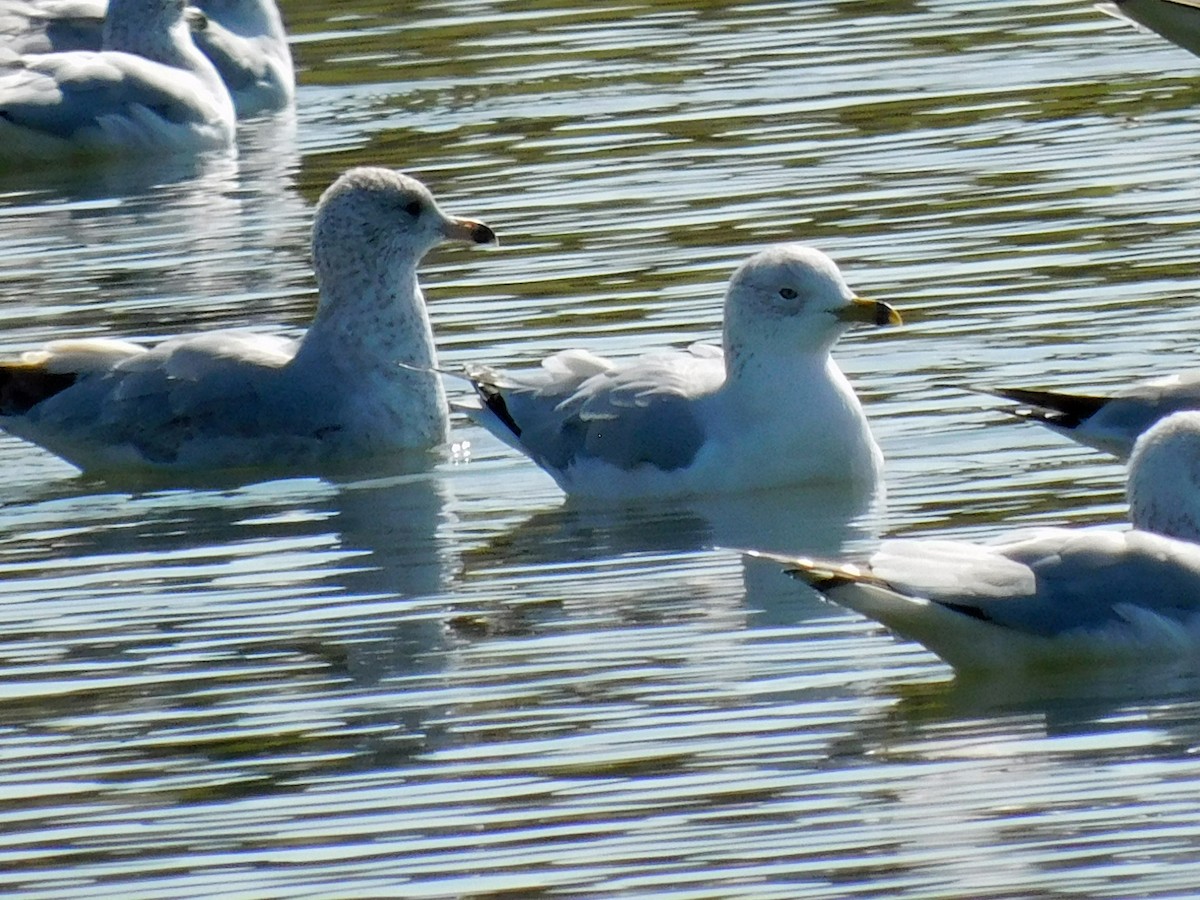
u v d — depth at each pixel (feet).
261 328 61.52
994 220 67.00
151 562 48.91
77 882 35.06
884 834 34.86
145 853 35.83
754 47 88.58
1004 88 81.00
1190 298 59.26
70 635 44.88
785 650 42.09
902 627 40.27
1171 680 39.58
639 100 82.53
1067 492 49.03
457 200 72.59
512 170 75.46
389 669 42.19
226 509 52.44
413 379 56.18
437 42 93.20
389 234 55.57
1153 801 35.19
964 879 33.32
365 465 55.36
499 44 91.97
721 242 66.49
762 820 35.50
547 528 49.83
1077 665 40.40
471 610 44.98
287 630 44.45
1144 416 48.98
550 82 85.92
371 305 55.93
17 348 61.05
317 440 55.36
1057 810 35.14
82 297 65.46
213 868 35.19
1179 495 42.70
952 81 82.28
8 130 83.35
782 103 81.00
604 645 42.75
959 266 63.36
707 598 44.86
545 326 60.64
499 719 39.78
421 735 39.29
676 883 33.86
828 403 51.06
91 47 93.20
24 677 42.96
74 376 57.06
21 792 38.27
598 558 47.57
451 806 36.68
